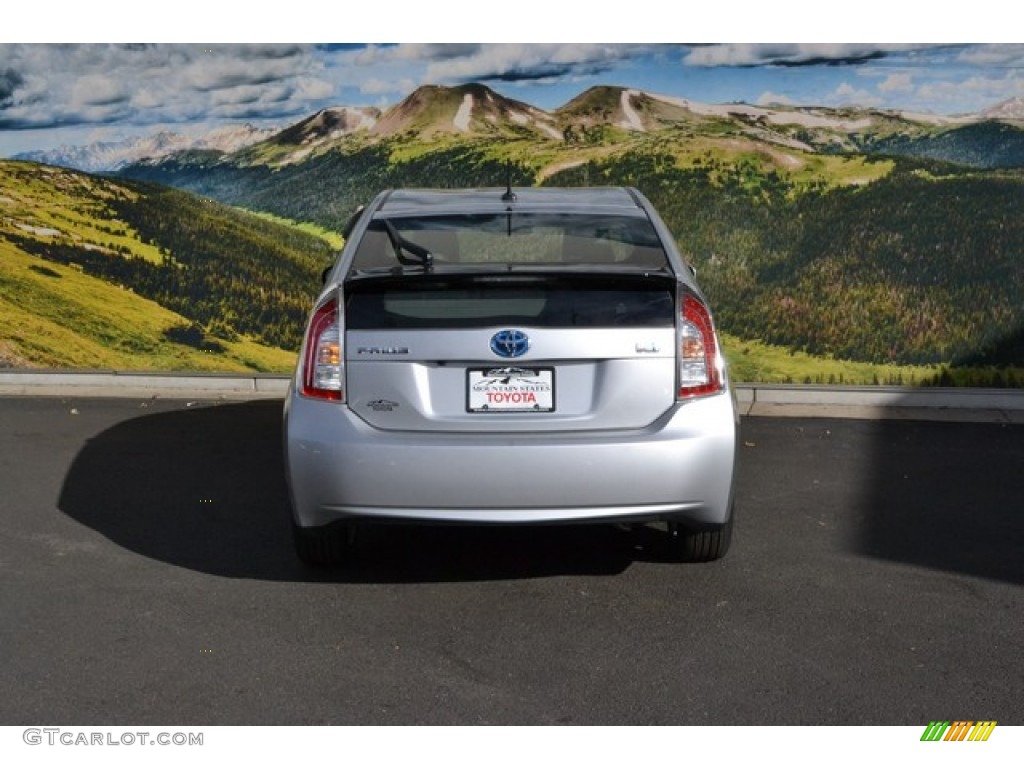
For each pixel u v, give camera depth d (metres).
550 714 3.93
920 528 5.69
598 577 5.07
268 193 8.67
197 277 8.73
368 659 4.32
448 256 5.02
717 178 8.30
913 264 8.09
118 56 8.60
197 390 8.62
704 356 4.66
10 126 8.62
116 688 4.09
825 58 8.06
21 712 3.93
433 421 4.59
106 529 5.69
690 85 8.29
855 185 8.10
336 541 4.97
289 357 8.80
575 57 8.41
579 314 4.59
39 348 8.77
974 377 8.08
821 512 5.92
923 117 8.00
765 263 8.29
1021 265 7.94
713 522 4.73
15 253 8.70
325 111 8.65
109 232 8.70
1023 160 7.86
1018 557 5.31
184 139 8.68
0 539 5.54
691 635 4.50
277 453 7.03
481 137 8.63
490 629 4.56
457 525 4.59
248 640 4.46
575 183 8.55
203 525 5.76
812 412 7.93
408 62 8.57
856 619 4.64
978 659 4.30
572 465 4.50
